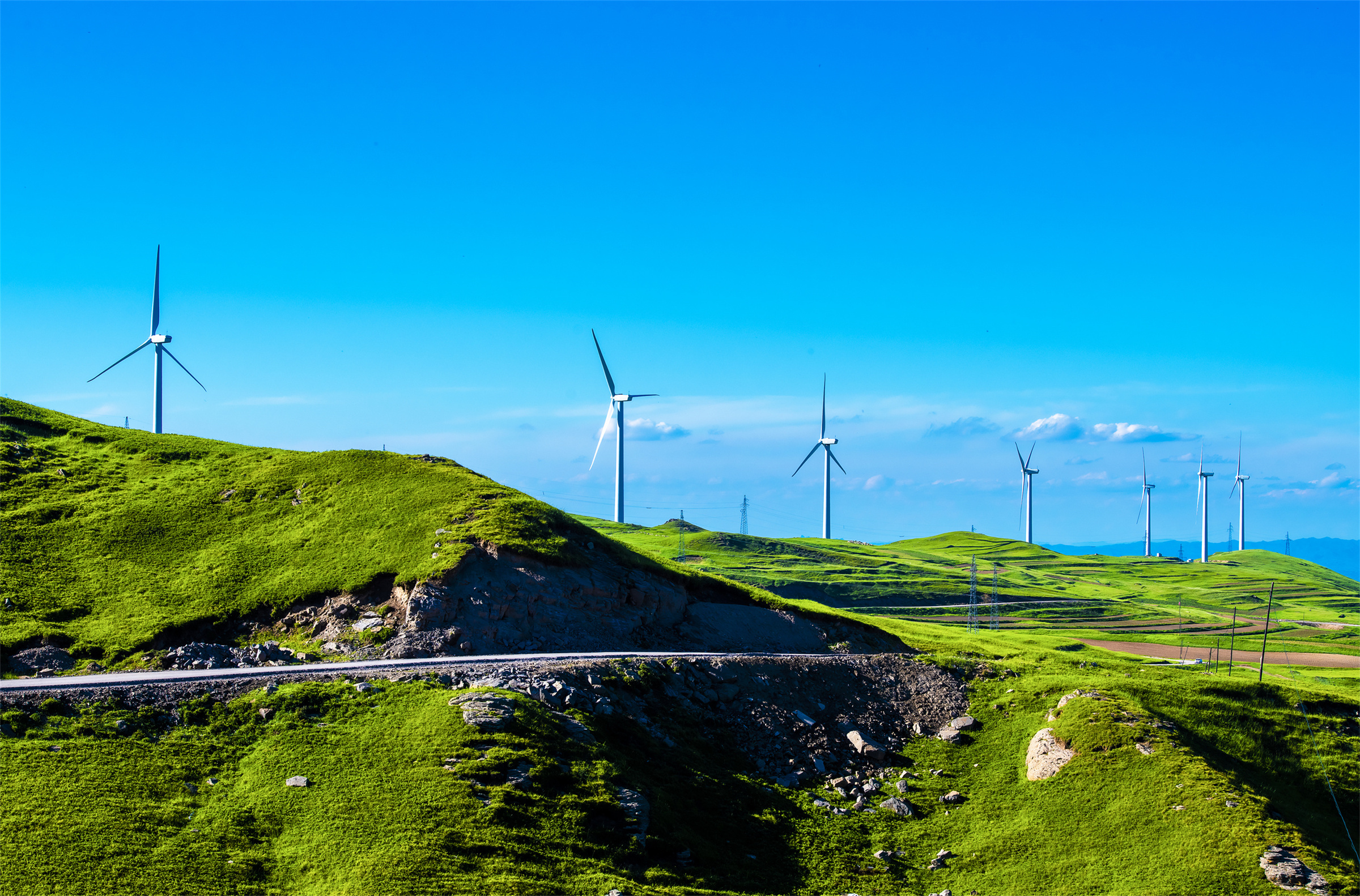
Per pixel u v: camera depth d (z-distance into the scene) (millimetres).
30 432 109750
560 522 92312
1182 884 50188
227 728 51562
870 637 94750
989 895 51906
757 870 50062
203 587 75938
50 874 38375
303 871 41719
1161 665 107625
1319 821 64938
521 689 57688
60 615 71188
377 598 75375
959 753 69312
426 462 100000
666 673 68188
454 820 44875
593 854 45562
